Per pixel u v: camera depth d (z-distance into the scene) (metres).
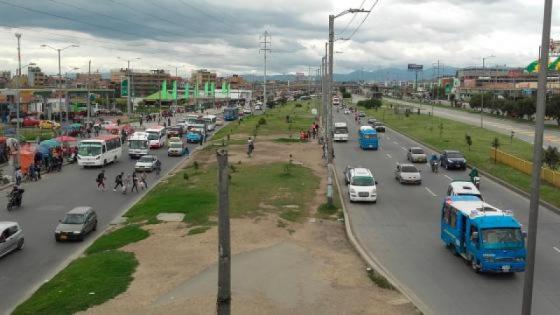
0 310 21.27
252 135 97.06
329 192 37.59
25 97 119.50
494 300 21.27
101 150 61.59
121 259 25.61
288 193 42.75
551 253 27.88
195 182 48.53
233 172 54.28
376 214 36.91
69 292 21.58
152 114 153.75
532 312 20.05
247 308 19.83
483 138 86.94
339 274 23.97
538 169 14.26
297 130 108.44
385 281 22.72
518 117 132.75
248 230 31.11
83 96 165.25
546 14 13.69
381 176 53.38
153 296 20.97
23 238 30.11
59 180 52.84
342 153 72.62
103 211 39.12
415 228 33.16
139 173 56.94
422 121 124.88
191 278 23.02
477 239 24.31
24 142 73.12
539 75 14.03
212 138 97.94
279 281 22.92
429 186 48.00
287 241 29.23
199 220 33.53
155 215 35.28
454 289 22.48
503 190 46.50
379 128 104.56
